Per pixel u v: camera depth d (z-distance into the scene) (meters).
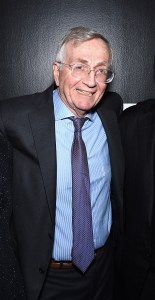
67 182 1.40
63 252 1.43
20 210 1.36
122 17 1.74
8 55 1.75
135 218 1.51
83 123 1.45
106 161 1.51
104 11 1.73
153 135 1.45
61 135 1.42
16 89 1.78
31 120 1.35
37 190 1.35
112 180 1.55
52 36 1.74
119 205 1.57
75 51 1.31
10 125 1.36
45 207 1.35
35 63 1.76
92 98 1.39
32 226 1.36
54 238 1.42
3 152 1.10
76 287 1.50
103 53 1.32
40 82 1.78
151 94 1.82
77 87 1.36
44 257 1.37
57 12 1.72
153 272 1.49
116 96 1.71
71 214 1.41
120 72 1.79
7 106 1.41
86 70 1.33
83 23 1.74
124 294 1.68
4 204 1.01
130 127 1.54
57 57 1.39
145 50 1.78
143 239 1.48
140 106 1.58
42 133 1.34
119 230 1.62
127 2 1.74
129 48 1.77
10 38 1.73
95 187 1.47
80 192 1.39
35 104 1.42
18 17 1.72
